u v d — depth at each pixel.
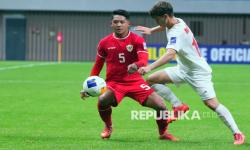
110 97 23.28
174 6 98.88
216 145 22.19
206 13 99.31
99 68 23.78
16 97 42.31
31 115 32.59
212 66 84.69
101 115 23.77
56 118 31.44
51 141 23.23
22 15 99.69
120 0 99.12
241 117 32.44
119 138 24.39
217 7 99.06
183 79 23.16
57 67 79.56
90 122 29.97
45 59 100.56
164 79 23.42
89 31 100.31
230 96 44.75
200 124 29.30
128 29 22.98
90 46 100.69
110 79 23.47
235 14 99.69
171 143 22.77
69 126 28.44
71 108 36.03
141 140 23.72
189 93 46.81
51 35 100.00
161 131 23.80
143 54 22.52
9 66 80.88
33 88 49.66
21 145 22.12
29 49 100.56
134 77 23.31
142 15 99.69
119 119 31.17
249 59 89.31
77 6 98.75
